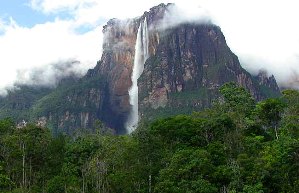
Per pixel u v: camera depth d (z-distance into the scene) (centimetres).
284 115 12962
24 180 11469
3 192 10362
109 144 11962
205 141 11519
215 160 10206
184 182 9062
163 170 9481
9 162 11650
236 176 9038
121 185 10094
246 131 12388
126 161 10619
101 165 10875
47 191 10594
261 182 8800
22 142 11950
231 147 10856
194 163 9406
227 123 11556
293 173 8538
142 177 10081
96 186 10800
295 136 10706
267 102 13288
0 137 12094
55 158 12306
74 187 10444
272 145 10538
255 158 9694
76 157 12088
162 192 9081
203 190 8781
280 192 8638
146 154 10512
